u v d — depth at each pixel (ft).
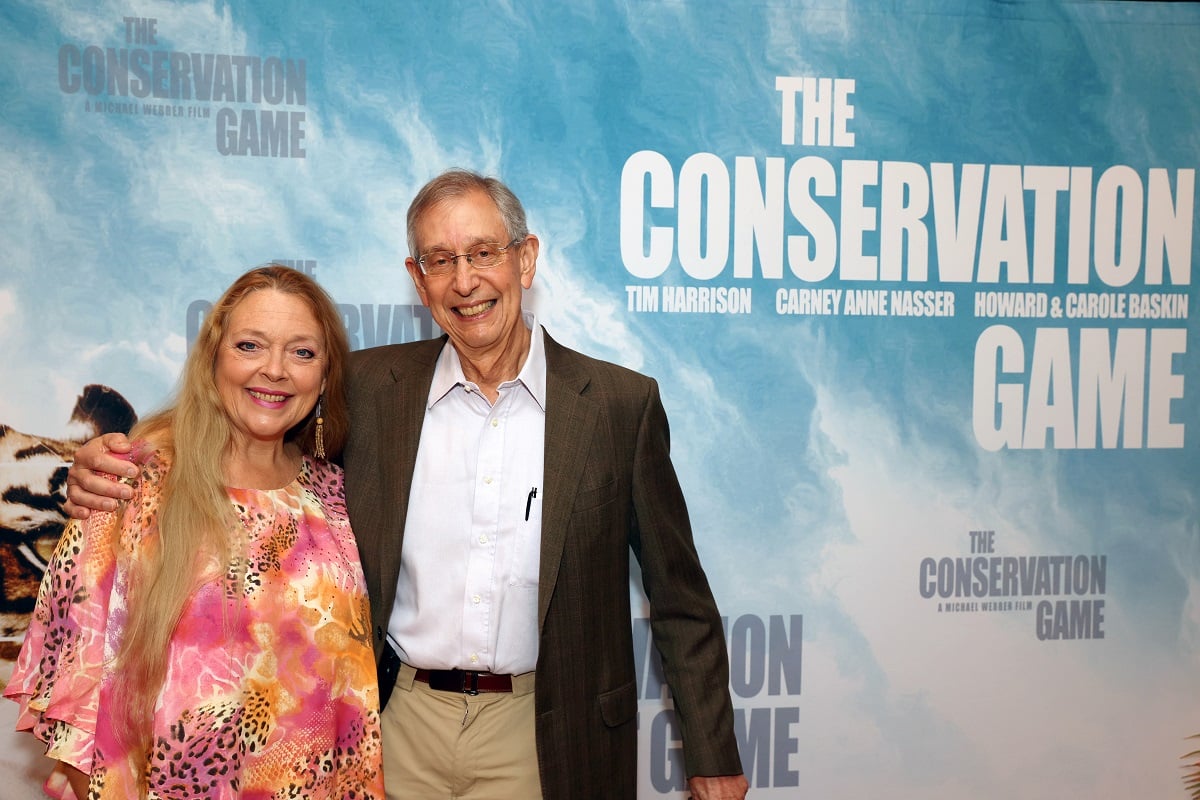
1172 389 8.06
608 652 5.40
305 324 4.78
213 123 6.98
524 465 5.37
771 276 7.61
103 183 6.89
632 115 7.39
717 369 7.59
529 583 5.27
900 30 7.62
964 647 7.95
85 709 4.37
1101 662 8.08
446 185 5.19
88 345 6.94
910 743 7.93
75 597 4.44
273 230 7.09
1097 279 7.95
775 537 7.72
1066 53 7.80
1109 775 8.09
